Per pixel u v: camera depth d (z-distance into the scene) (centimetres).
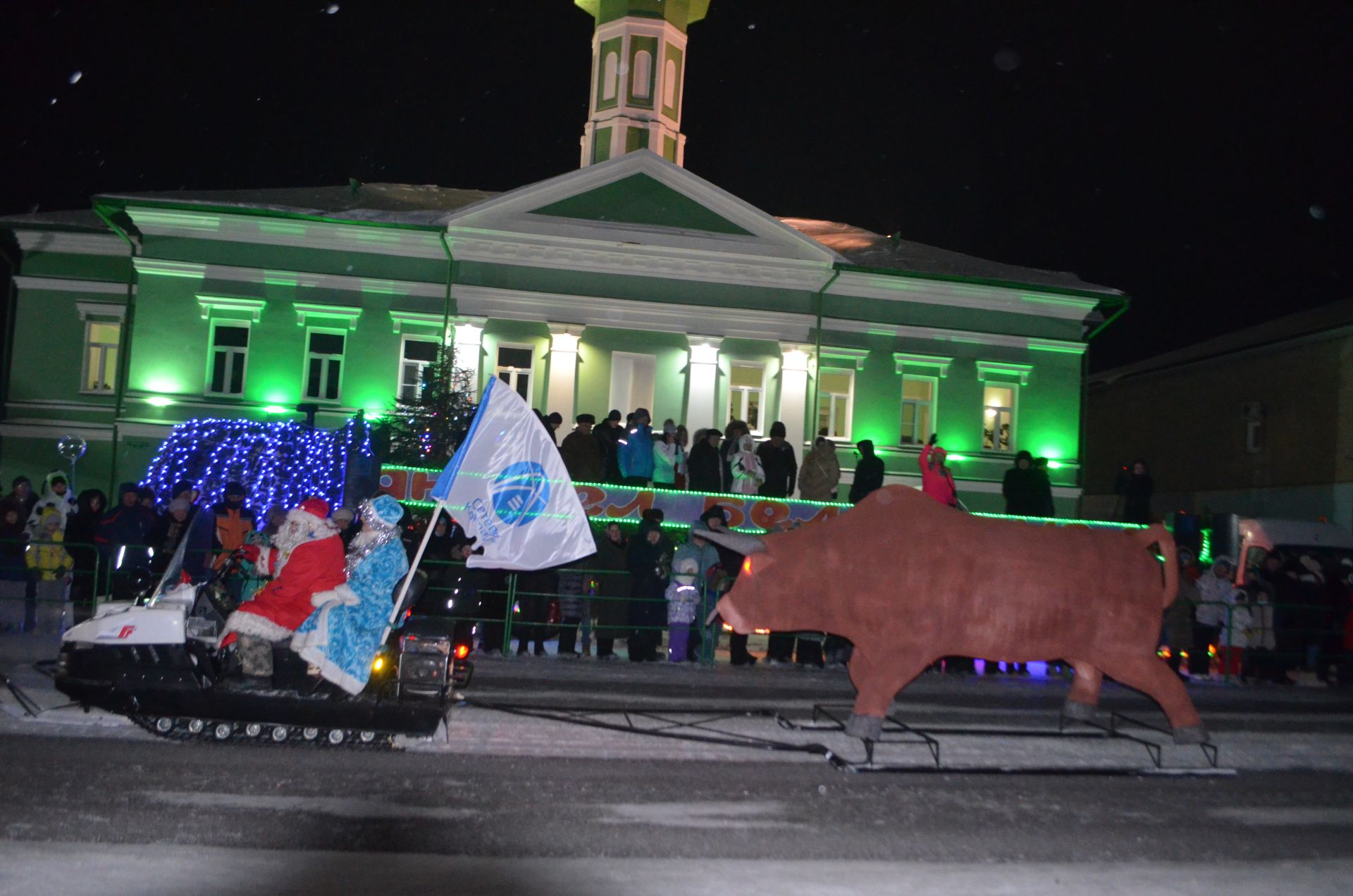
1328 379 3384
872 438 2919
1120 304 3020
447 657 853
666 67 3253
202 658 828
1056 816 771
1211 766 959
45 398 2902
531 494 985
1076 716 1107
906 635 929
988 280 2917
